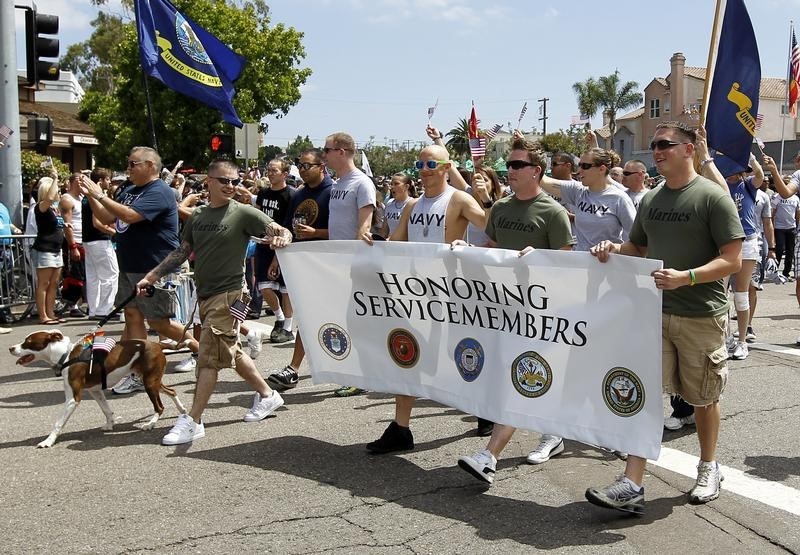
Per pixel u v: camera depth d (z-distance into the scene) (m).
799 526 4.04
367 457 5.09
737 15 7.11
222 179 5.37
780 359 7.96
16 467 4.89
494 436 4.49
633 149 61.31
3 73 11.29
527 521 4.11
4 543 3.82
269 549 3.76
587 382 4.21
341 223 6.49
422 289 4.83
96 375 5.42
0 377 7.32
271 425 5.79
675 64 54.75
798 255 9.60
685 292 4.18
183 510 4.21
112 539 3.86
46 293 10.40
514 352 4.46
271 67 40.50
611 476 4.80
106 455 5.11
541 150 4.79
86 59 63.72
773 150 40.78
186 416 5.42
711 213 4.08
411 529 3.99
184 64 9.49
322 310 5.30
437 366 4.85
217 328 5.44
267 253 8.75
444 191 5.26
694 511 4.23
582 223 6.45
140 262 6.41
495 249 4.46
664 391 4.36
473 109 9.39
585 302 4.18
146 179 6.41
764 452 5.21
